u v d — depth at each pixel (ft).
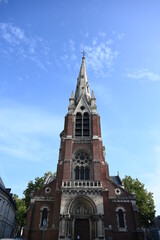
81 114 160.97
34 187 197.88
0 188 138.10
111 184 133.39
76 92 198.39
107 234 104.17
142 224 176.55
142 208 171.94
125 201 124.88
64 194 115.14
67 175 124.16
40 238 110.52
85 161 134.72
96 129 147.13
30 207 120.37
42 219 117.70
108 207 113.50
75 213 112.57
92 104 169.48
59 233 103.09
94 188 115.96
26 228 111.14
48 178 183.21
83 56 237.66
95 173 123.85
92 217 109.09
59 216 109.81
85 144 141.18
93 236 103.96
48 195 126.93
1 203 146.61
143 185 192.65
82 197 114.32
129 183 193.77
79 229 108.88
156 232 276.62
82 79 204.64
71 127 149.59
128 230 113.70
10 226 188.14
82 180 120.47
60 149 156.46
